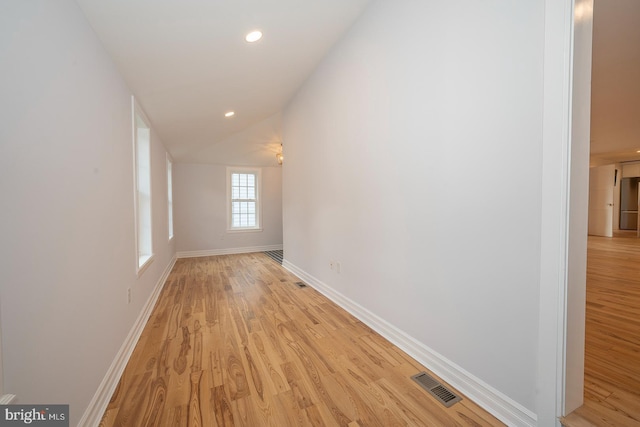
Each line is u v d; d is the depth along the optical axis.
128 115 2.31
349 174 2.71
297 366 1.83
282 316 2.70
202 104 3.38
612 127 4.65
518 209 1.30
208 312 2.82
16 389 0.87
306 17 2.33
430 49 1.75
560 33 1.12
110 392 1.57
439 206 1.71
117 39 1.79
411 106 1.91
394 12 2.05
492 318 1.42
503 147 1.35
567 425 1.15
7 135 0.87
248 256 6.26
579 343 1.21
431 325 1.79
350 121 2.67
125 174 2.16
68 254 1.23
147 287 2.83
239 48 2.46
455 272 1.62
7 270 0.85
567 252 1.13
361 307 2.58
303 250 4.03
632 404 1.28
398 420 1.37
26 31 0.98
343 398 1.52
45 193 1.07
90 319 1.42
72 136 1.31
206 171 6.45
